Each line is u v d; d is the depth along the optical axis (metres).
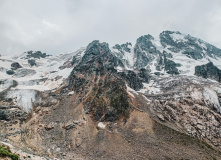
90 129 106.44
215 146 97.00
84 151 91.62
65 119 118.94
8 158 38.84
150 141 91.38
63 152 92.12
